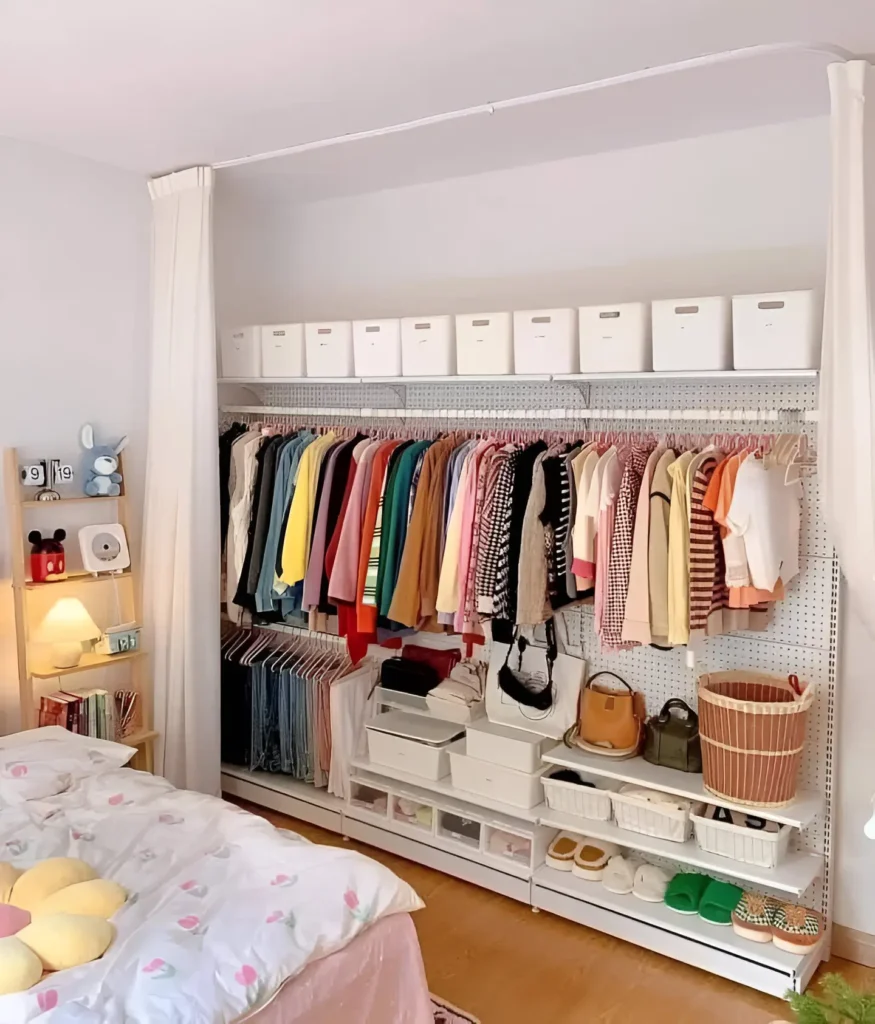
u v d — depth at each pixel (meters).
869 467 2.10
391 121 2.79
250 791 3.76
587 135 2.88
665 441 2.79
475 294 3.43
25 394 3.14
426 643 3.59
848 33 2.10
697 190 2.91
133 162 3.28
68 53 2.25
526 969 2.67
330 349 3.40
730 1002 2.54
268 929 1.74
